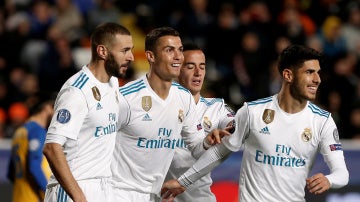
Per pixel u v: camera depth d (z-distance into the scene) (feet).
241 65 125.29
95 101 57.93
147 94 63.36
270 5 138.10
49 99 80.79
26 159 79.25
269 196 60.49
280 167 60.39
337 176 59.21
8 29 130.31
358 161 98.17
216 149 62.59
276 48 126.93
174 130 64.69
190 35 131.44
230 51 129.59
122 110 62.64
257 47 126.52
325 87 120.78
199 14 132.57
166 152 65.00
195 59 69.51
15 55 127.65
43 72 123.34
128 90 63.10
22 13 134.00
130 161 64.23
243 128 60.95
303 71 59.47
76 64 126.82
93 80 58.39
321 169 96.68
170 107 64.08
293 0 138.51
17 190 80.38
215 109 71.56
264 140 60.34
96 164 58.80
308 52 59.41
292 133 60.29
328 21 141.69
